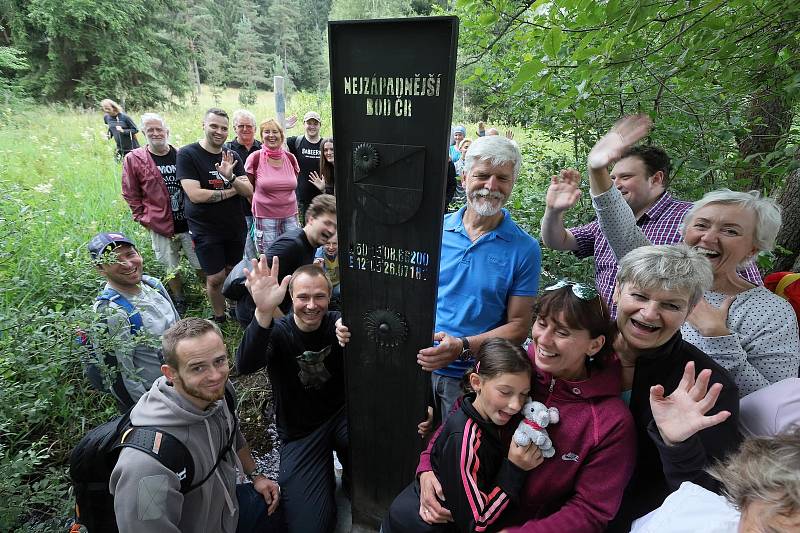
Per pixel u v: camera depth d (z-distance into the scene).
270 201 4.27
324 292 2.13
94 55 17.31
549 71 2.32
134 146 8.55
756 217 1.52
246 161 4.35
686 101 2.91
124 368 2.13
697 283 1.26
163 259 4.30
